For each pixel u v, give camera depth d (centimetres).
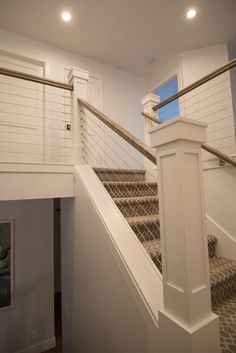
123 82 420
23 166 185
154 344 99
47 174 195
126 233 142
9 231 316
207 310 89
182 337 84
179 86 371
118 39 338
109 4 273
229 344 109
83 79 233
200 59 352
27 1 265
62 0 265
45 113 336
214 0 268
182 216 87
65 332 225
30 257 330
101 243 152
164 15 292
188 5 276
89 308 170
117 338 131
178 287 89
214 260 190
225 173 205
